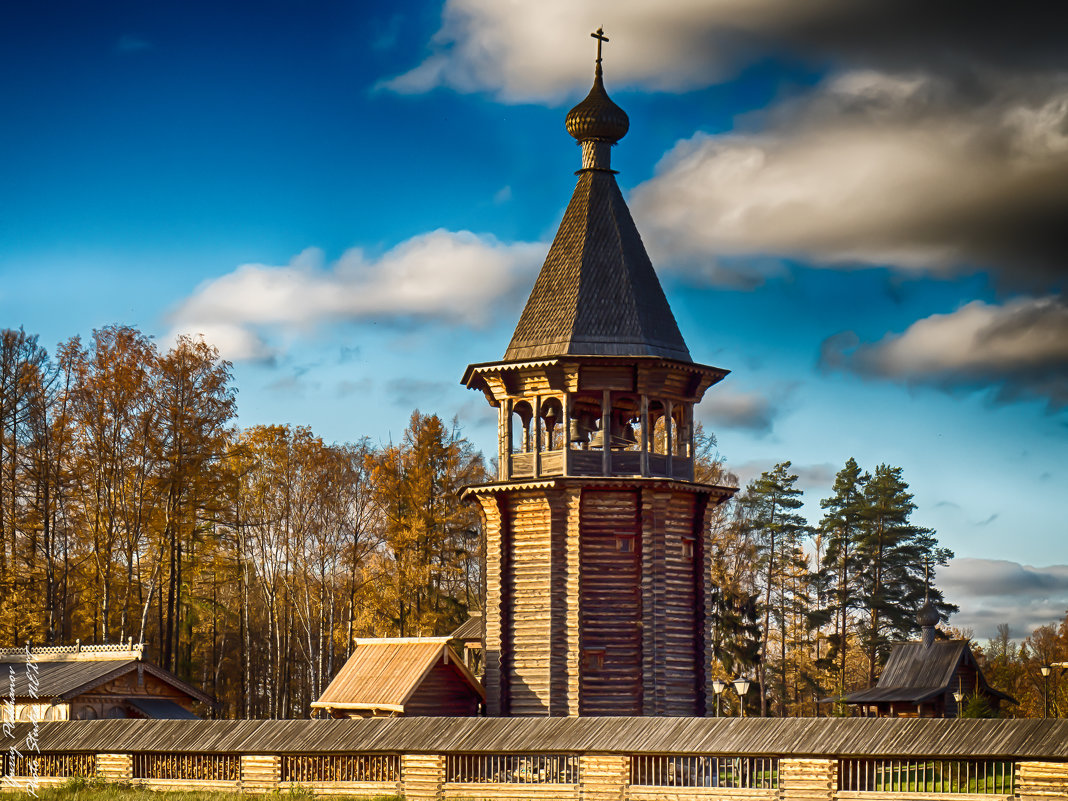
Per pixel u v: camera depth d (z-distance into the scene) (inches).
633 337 2058.3
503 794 1603.1
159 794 1695.4
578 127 2192.4
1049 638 4384.8
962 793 1358.3
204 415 2738.7
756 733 1477.6
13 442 2723.9
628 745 1537.9
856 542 3745.1
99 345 2687.0
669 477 2034.9
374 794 1665.8
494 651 2004.2
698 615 2026.3
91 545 2893.7
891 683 2743.6
